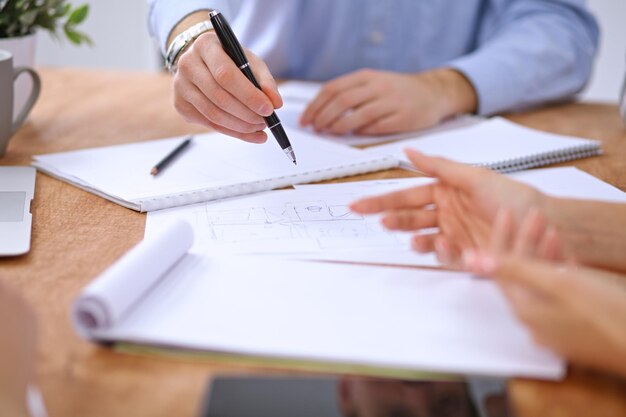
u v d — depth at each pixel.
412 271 0.53
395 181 0.76
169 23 0.87
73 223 0.64
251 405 0.39
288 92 1.11
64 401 0.40
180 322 0.45
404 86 0.95
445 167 0.53
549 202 0.53
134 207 0.66
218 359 0.43
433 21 1.29
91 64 2.09
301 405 0.39
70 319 0.48
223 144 0.85
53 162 0.79
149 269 0.48
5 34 0.92
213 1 0.91
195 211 0.67
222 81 0.71
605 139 0.94
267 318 0.46
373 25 1.29
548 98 1.11
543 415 0.39
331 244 0.59
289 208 0.67
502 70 1.06
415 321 0.46
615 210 0.53
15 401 0.38
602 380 0.42
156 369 0.42
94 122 0.97
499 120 0.98
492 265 0.41
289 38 1.28
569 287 0.40
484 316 0.47
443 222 0.54
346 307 0.48
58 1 0.95
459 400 0.39
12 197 0.68
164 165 0.77
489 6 1.30
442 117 0.98
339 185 0.74
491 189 0.52
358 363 0.42
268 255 0.56
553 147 0.85
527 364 0.42
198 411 0.39
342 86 0.94
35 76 0.89
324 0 1.28
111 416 0.39
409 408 0.38
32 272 0.54
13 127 0.87
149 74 1.26
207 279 0.51
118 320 0.45
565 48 1.13
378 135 0.93
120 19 2.04
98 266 0.56
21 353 0.39
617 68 2.13
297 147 0.84
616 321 0.39
